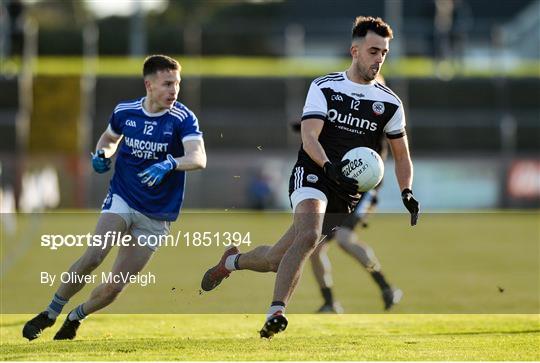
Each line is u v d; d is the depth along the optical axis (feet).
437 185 293.43
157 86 72.74
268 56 375.86
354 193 71.72
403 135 73.15
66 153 291.38
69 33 390.21
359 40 71.41
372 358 63.41
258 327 84.53
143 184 73.97
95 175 277.85
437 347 69.26
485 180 293.84
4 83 301.02
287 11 480.23
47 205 272.10
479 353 66.28
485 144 319.68
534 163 294.05
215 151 296.10
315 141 69.82
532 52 411.95
